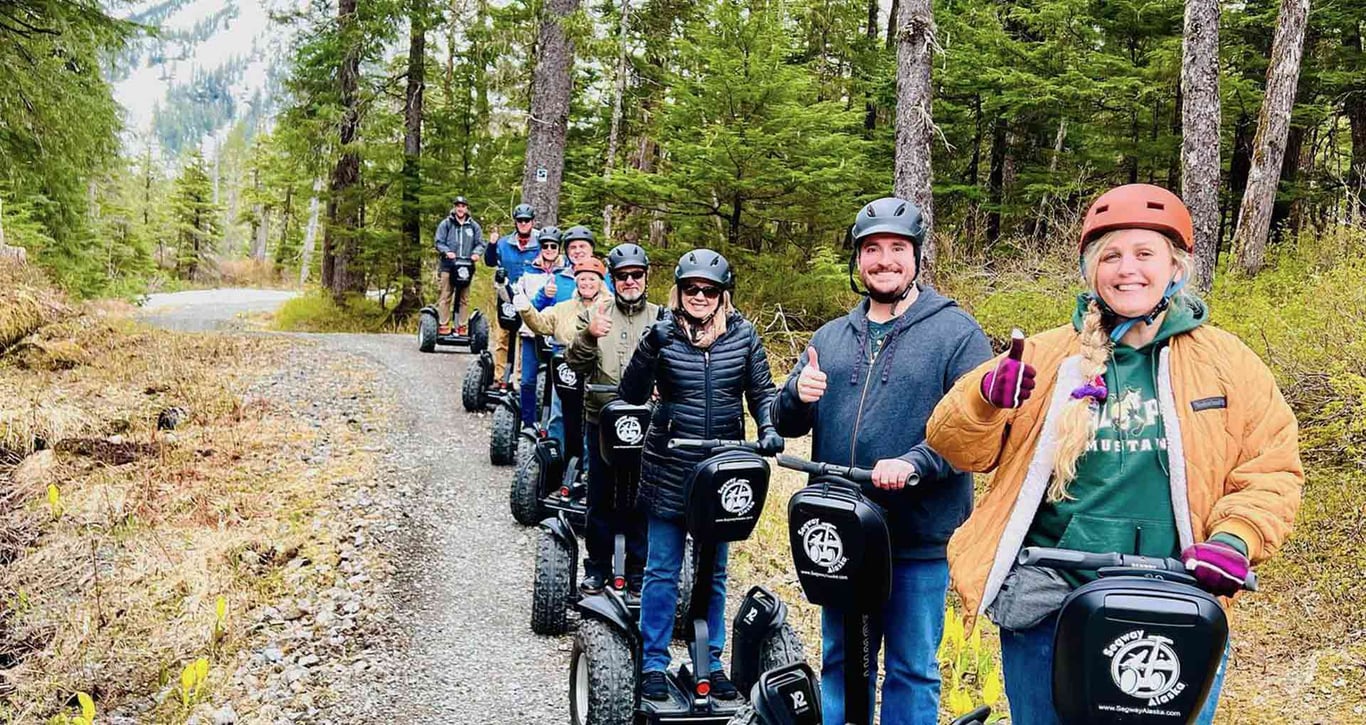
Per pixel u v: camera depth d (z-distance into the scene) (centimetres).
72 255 1602
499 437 738
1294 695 458
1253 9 1295
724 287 360
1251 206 988
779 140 1165
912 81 1030
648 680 344
